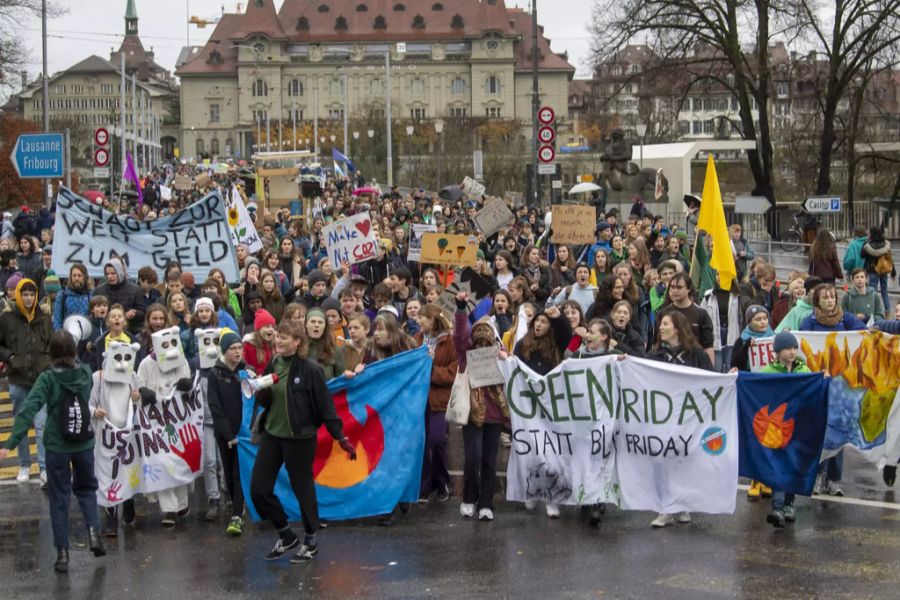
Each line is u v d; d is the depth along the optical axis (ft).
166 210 126.72
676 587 28.89
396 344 39.37
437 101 575.38
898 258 129.08
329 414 32.35
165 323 40.14
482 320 36.70
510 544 33.32
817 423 35.14
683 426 35.65
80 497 33.17
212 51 582.76
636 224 79.05
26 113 596.70
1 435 52.65
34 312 44.37
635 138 272.31
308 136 477.77
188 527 36.76
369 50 572.92
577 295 51.26
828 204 125.59
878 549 32.09
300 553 32.12
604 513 37.27
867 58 154.61
